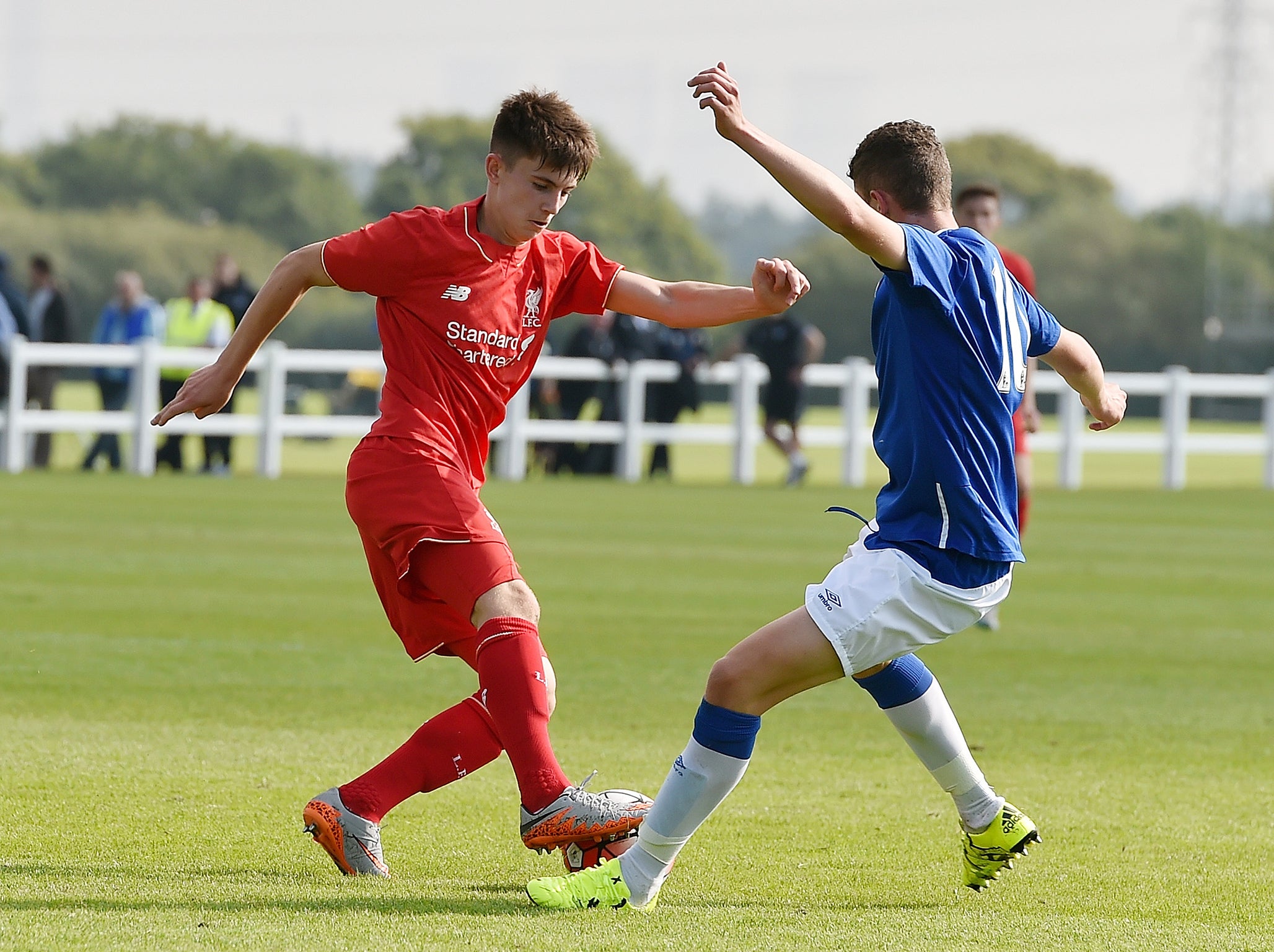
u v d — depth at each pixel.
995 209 31.39
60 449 89.94
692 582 39.84
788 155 13.65
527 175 15.78
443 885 15.34
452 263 15.89
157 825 17.22
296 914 13.88
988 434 14.55
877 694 15.52
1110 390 16.83
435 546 15.72
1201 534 56.38
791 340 73.00
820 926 14.06
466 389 16.09
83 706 23.55
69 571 37.78
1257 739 24.03
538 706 15.55
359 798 15.65
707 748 14.55
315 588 36.72
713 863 16.56
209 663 27.39
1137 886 15.91
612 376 74.69
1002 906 15.08
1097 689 27.95
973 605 14.70
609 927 13.82
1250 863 16.95
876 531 14.84
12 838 16.41
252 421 70.69
